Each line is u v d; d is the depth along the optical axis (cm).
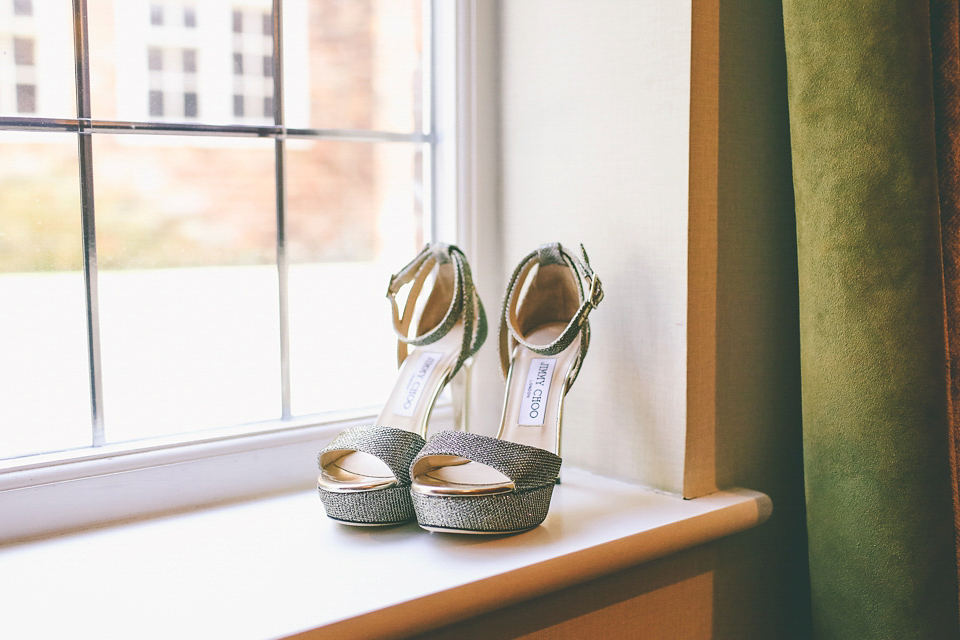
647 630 76
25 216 76
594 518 72
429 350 87
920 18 66
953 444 70
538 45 92
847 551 72
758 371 86
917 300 67
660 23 78
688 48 75
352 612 52
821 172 71
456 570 60
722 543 82
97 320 79
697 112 76
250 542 68
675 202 77
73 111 77
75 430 78
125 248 87
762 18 83
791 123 75
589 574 65
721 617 83
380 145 110
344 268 107
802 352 76
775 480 89
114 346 85
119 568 62
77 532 71
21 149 75
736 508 77
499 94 98
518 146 96
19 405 76
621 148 83
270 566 62
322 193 119
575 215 89
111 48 84
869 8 67
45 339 77
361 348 103
